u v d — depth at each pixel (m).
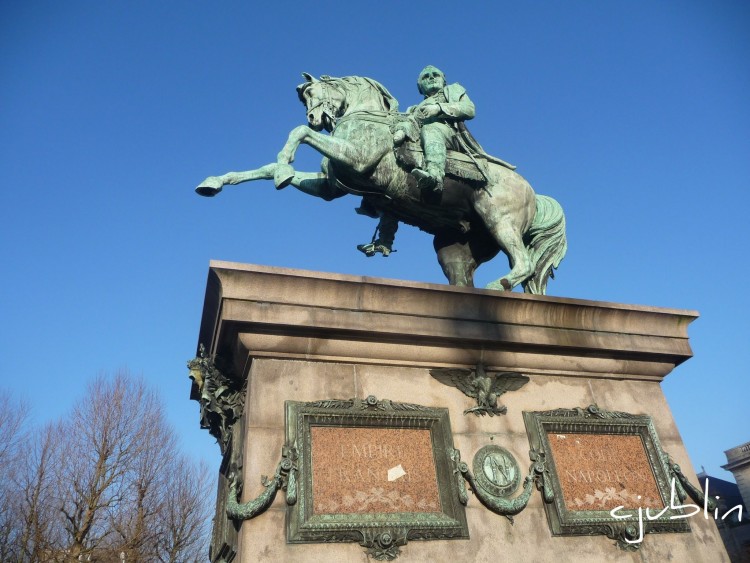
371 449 4.34
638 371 5.60
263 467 4.03
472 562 4.10
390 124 5.93
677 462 5.26
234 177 5.09
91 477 19.53
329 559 3.80
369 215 6.44
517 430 4.84
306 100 6.34
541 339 5.17
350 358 4.64
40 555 18.19
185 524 21.30
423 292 4.87
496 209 5.95
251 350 4.41
